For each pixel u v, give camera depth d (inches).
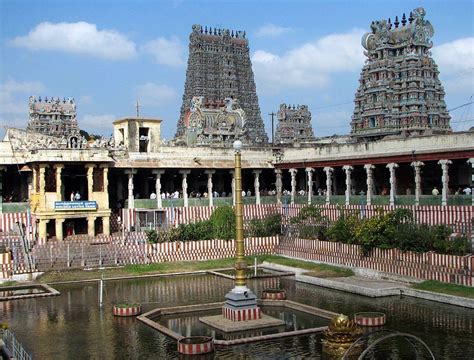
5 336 1363.2
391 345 1400.1
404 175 2935.5
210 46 5359.3
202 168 3085.6
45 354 1380.4
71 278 2293.3
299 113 5408.5
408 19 3523.6
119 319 1700.3
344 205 2748.5
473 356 1321.4
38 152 2635.3
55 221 2664.9
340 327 1363.2
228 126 4362.7
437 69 3513.8
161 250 2576.3
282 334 1494.8
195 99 4436.5
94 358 1347.2
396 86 3447.3
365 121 3523.6
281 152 3228.3
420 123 3371.1
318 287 2178.9
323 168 2947.8
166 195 3134.8
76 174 2938.0
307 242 2600.9
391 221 2260.1
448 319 1646.2
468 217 2194.9
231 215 2751.0
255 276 2359.7
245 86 5536.4
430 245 2085.4
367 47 3614.7
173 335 1494.8
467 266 1923.0
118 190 3107.8
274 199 3238.2
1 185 2773.1
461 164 2694.4
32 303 1914.4
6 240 2488.9
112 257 2495.1
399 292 2005.4
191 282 2282.2
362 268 2287.2
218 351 1384.1
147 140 3164.4
